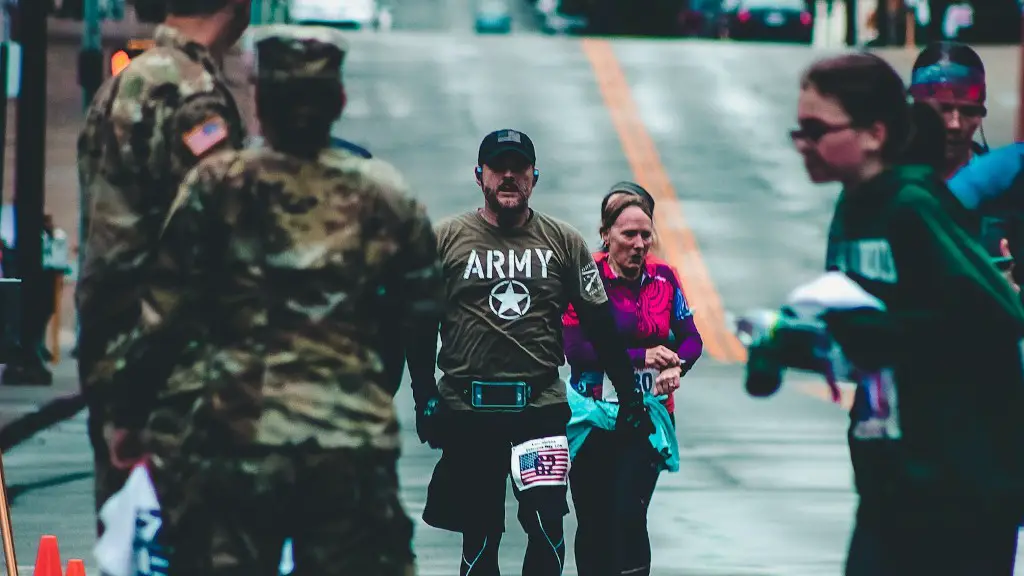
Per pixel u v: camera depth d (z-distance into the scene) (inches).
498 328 772.6
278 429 488.7
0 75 2156.7
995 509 474.0
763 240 3609.7
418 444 1579.7
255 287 497.0
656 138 4530.0
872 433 481.7
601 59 5565.9
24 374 2086.6
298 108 499.8
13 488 1360.7
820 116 485.1
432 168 4084.6
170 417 510.6
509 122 4621.1
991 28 6569.9
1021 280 634.2
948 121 663.1
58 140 4168.3
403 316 518.9
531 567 777.6
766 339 479.5
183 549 500.1
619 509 817.5
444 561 1032.2
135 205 530.9
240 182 499.8
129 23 5226.4
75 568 781.9
